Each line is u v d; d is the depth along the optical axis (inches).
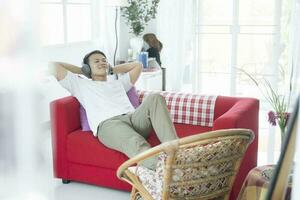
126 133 98.4
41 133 26.5
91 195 102.3
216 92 201.8
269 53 188.1
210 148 63.1
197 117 115.3
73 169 107.7
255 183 68.2
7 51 23.8
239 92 196.9
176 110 117.9
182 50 198.2
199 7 195.3
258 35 188.9
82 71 117.4
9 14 23.4
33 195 26.3
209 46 198.1
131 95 122.2
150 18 200.7
